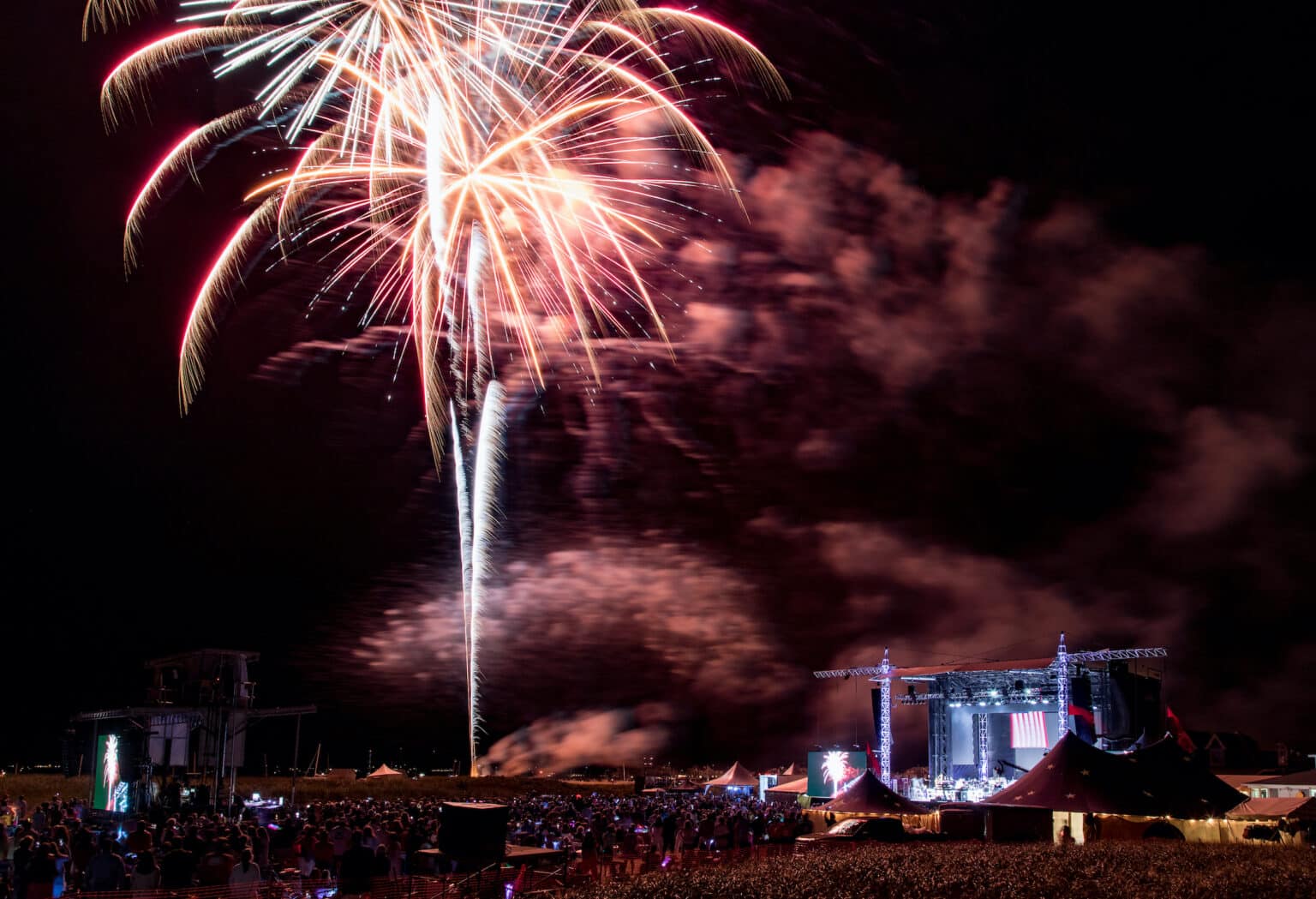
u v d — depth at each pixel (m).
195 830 15.95
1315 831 26.34
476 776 64.44
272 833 21.03
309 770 58.41
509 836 23.28
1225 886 13.38
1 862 17.75
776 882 13.48
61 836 17.34
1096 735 41.66
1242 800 25.75
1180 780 25.69
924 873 14.40
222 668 33.97
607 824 26.39
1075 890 13.11
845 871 14.54
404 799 45.78
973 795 42.22
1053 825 28.89
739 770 61.75
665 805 42.12
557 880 17.48
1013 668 43.50
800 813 35.50
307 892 15.34
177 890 13.38
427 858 16.92
